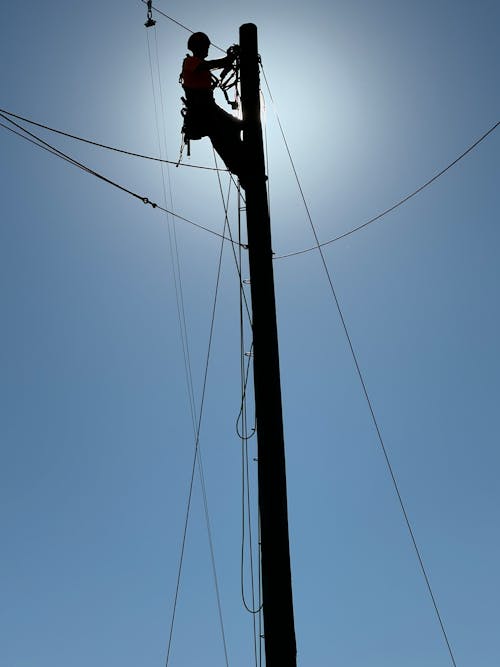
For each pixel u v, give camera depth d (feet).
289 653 24.27
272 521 25.68
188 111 32.30
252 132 31.65
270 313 28.53
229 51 32.99
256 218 30.32
